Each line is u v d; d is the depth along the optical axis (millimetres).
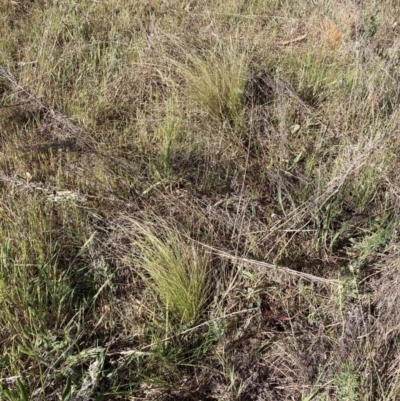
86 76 3389
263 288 2260
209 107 3125
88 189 2652
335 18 3793
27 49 3572
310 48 3639
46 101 3201
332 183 2518
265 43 3723
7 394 1707
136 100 3246
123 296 2248
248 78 3305
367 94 3072
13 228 2324
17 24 3969
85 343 2059
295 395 1959
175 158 2820
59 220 2477
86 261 2338
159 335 2078
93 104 3143
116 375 1938
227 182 2766
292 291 2271
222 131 2994
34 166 2779
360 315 2111
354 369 1918
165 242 2387
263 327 2162
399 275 2137
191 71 3293
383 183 2699
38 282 2082
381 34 3742
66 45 3588
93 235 2293
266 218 2602
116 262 2346
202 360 2053
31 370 1907
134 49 3594
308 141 3018
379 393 1842
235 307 2221
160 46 3594
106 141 2916
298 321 2188
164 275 2156
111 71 3410
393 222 2482
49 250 2268
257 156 2896
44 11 4016
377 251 2436
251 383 1982
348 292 2213
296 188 2758
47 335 1995
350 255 2426
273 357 2076
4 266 2133
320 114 3184
